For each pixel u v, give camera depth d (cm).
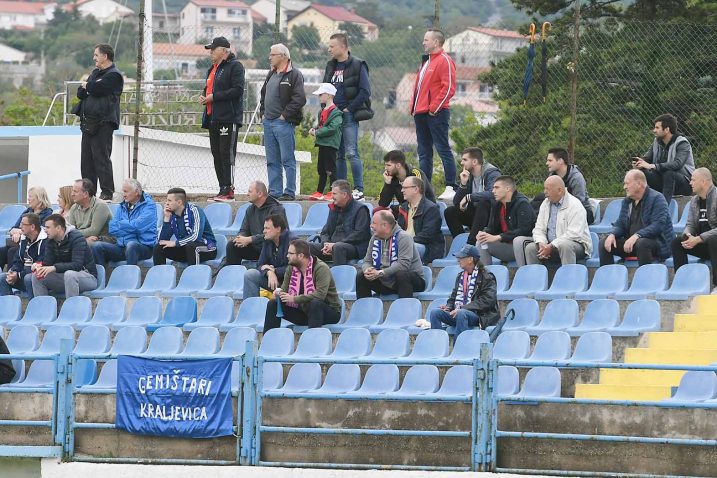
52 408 3359
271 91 4753
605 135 5128
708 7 6625
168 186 6191
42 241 4397
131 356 3291
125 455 3297
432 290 4047
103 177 4872
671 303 3644
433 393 3347
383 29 6469
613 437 2895
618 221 3941
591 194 5109
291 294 3875
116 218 4562
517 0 7081
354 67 4784
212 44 4809
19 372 3781
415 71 6388
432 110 4609
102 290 4397
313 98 8988
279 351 3712
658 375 3319
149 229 4550
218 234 4675
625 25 5131
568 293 3825
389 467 3078
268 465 3173
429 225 4228
